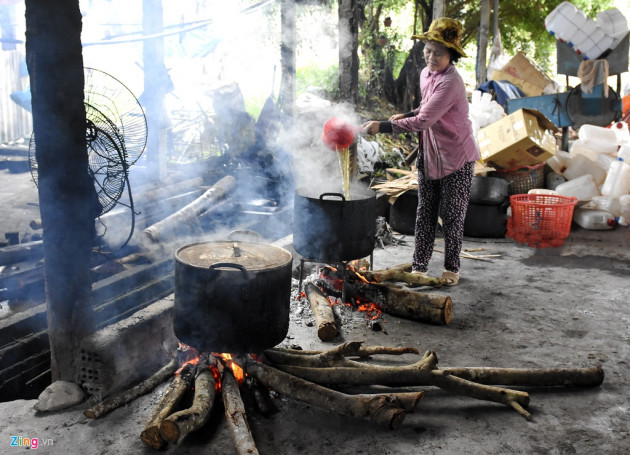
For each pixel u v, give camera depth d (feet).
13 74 38.24
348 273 15.67
